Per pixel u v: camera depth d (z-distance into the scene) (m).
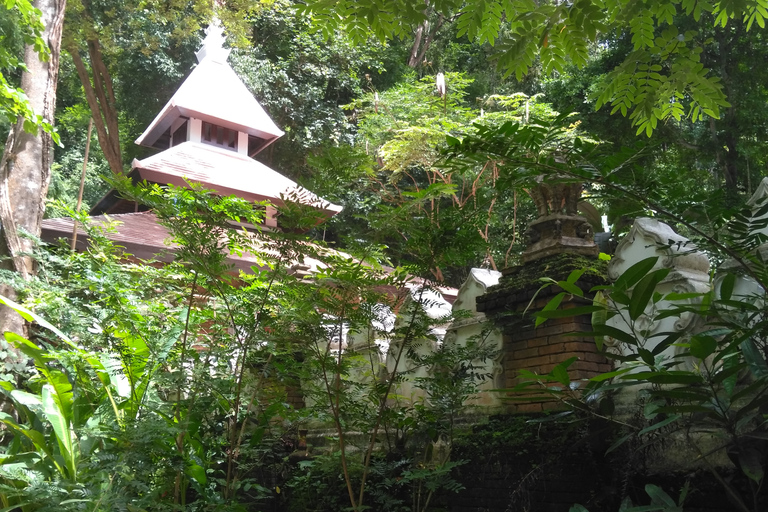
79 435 5.76
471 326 6.12
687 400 3.52
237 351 6.18
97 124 19.75
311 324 5.29
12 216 8.12
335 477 6.00
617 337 3.68
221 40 16.94
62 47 18.34
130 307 5.71
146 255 9.07
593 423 4.25
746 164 16.09
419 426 5.51
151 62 20.36
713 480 3.81
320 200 5.50
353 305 5.30
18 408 6.06
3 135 13.81
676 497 3.97
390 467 5.43
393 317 6.16
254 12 20.83
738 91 15.83
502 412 5.54
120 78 21.70
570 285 3.87
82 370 5.90
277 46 21.86
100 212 15.76
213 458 6.24
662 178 3.62
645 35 4.89
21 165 8.68
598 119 16.83
